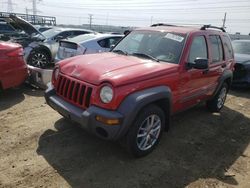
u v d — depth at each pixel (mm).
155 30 5297
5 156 3980
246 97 8250
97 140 4566
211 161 4324
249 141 5180
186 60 4680
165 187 3590
